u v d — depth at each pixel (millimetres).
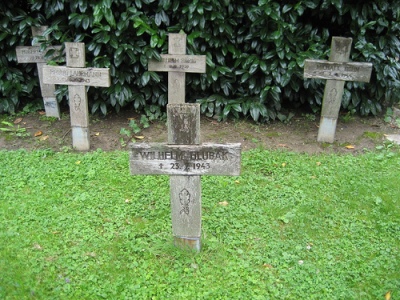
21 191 4004
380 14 5176
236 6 5301
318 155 4797
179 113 2744
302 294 2895
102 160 4562
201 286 2959
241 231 3520
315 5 5098
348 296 2881
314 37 5398
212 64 5324
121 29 5004
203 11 5039
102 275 3027
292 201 3912
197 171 2912
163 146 2842
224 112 5441
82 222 3580
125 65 5395
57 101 5570
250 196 3992
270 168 4461
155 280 3004
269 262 3180
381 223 3607
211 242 3344
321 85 5516
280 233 3518
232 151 2830
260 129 5461
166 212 3754
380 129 5465
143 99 5574
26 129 5359
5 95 5691
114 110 5844
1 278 2924
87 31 5367
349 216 3730
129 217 3684
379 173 4367
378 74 5324
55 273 3029
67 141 5086
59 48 5324
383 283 3006
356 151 4930
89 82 4570
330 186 4152
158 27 5332
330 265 3160
